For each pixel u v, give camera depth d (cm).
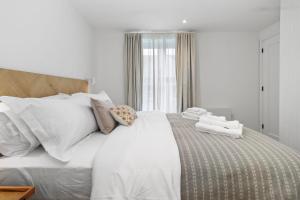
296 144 239
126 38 409
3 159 126
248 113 432
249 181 113
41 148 140
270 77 399
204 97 430
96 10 313
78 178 119
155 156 120
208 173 114
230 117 424
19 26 171
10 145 130
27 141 132
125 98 414
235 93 430
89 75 373
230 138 161
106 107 199
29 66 185
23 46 176
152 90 419
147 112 308
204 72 428
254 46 427
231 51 426
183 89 411
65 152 128
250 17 344
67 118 139
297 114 237
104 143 141
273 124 393
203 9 310
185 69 409
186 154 125
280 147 138
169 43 418
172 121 245
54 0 235
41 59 206
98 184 110
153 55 413
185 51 410
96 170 114
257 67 428
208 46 426
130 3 288
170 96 421
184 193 112
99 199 108
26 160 124
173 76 420
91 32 388
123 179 111
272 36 385
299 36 233
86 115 169
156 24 378
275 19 354
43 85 199
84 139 162
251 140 155
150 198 109
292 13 242
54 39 235
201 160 119
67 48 274
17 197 97
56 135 131
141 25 382
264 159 119
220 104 430
